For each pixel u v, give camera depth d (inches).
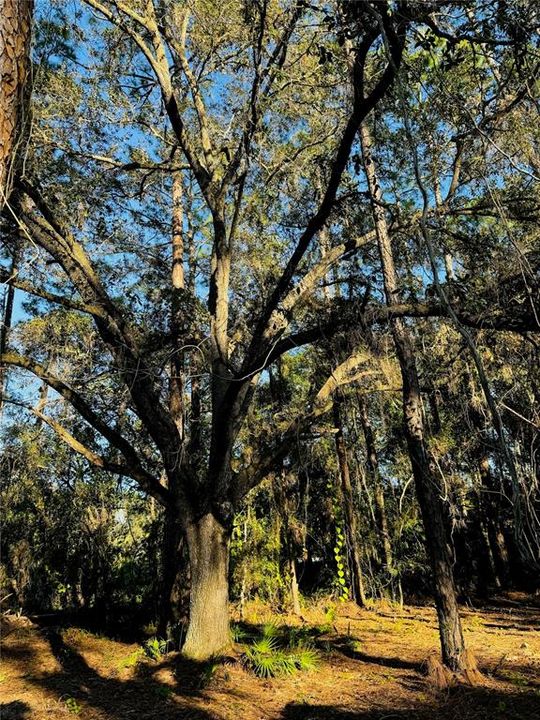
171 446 375.9
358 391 437.7
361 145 338.0
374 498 620.4
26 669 360.5
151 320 415.8
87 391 422.9
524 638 411.5
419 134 269.7
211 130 445.4
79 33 361.1
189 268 549.3
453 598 296.5
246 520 564.4
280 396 549.0
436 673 283.0
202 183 417.7
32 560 557.3
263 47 352.8
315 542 689.6
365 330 333.7
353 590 614.5
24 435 533.6
